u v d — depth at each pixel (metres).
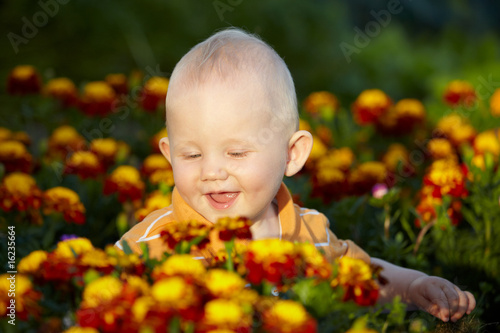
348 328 1.61
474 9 11.51
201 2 8.34
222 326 1.27
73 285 1.56
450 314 2.04
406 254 2.76
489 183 2.84
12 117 4.68
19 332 1.54
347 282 1.52
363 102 4.57
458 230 2.98
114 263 1.55
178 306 1.28
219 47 1.94
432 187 2.73
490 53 8.66
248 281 1.56
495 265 2.73
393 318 1.75
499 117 5.04
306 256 1.52
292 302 1.35
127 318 1.29
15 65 6.87
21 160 3.16
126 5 7.89
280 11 8.56
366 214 3.21
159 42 7.73
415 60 8.67
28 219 2.58
